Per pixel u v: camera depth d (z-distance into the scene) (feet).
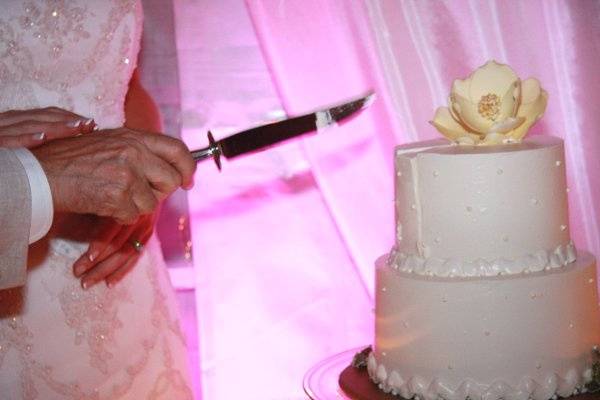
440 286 4.38
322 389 4.84
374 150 6.53
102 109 5.13
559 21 6.17
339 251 7.14
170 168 4.44
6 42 4.70
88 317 5.04
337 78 6.48
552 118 6.27
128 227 5.04
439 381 4.43
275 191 7.14
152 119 5.89
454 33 6.28
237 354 7.29
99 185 4.20
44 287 4.86
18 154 4.13
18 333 4.75
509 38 6.23
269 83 7.01
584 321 4.53
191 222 7.21
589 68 6.17
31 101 4.82
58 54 4.88
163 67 7.06
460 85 4.72
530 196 4.43
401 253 4.72
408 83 6.36
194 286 7.30
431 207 4.50
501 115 4.63
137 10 5.29
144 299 5.41
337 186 6.63
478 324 4.35
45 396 4.87
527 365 4.38
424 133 6.40
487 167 4.38
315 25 6.45
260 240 7.20
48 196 4.12
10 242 4.07
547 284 4.37
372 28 6.35
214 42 7.00
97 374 5.08
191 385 5.88
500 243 4.44
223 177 7.15
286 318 7.24
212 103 7.07
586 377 4.51
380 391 4.66
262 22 6.45
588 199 6.30
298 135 4.89
